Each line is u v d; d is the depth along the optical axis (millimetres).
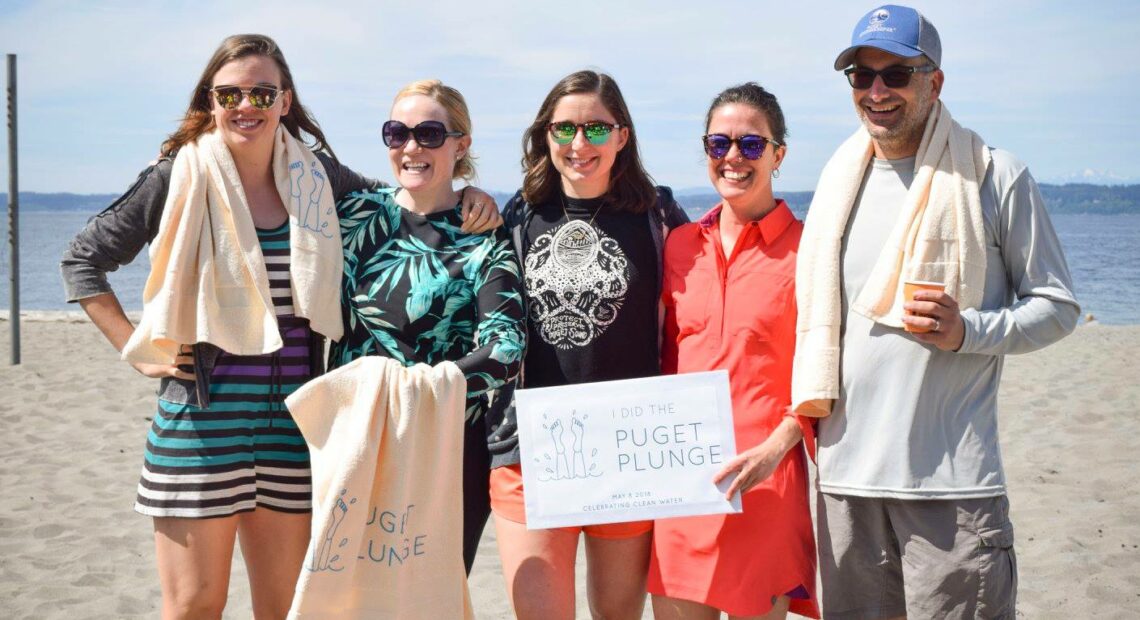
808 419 3373
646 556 3596
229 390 3260
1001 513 3117
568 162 3572
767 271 3412
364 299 3430
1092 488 6949
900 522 3189
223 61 3312
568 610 3395
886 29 3125
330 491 2996
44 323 16109
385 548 3084
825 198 3324
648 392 3270
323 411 3111
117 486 7273
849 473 3229
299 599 2969
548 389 3289
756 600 3316
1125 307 28781
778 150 3555
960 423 3125
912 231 3125
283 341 3309
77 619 4961
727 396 3240
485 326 3334
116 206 3334
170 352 3227
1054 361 12258
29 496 6996
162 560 3244
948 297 2969
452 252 3453
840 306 3264
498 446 3510
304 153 3488
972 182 3123
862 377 3205
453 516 3172
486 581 5539
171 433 3227
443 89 3549
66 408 9812
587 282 3531
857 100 3240
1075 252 59625
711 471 3240
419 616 3127
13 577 5520
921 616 3154
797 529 3402
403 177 3479
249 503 3283
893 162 3270
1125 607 4965
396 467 3076
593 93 3531
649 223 3633
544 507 3262
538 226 3676
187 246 3236
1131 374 11141
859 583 3318
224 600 3320
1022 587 5250
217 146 3326
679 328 3521
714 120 3479
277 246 3365
